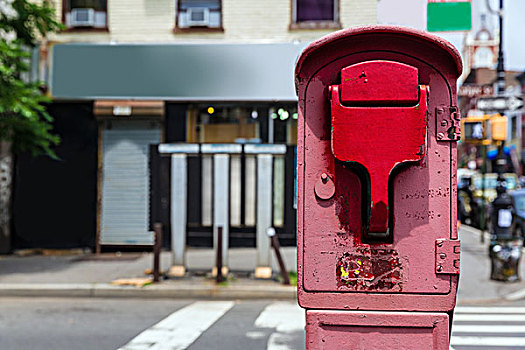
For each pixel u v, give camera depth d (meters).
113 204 12.72
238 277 9.47
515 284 9.61
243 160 12.56
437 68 2.73
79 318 6.97
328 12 12.48
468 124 10.79
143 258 11.78
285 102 12.46
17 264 10.93
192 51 12.23
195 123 12.77
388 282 2.75
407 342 2.72
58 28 11.52
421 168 2.75
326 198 2.79
